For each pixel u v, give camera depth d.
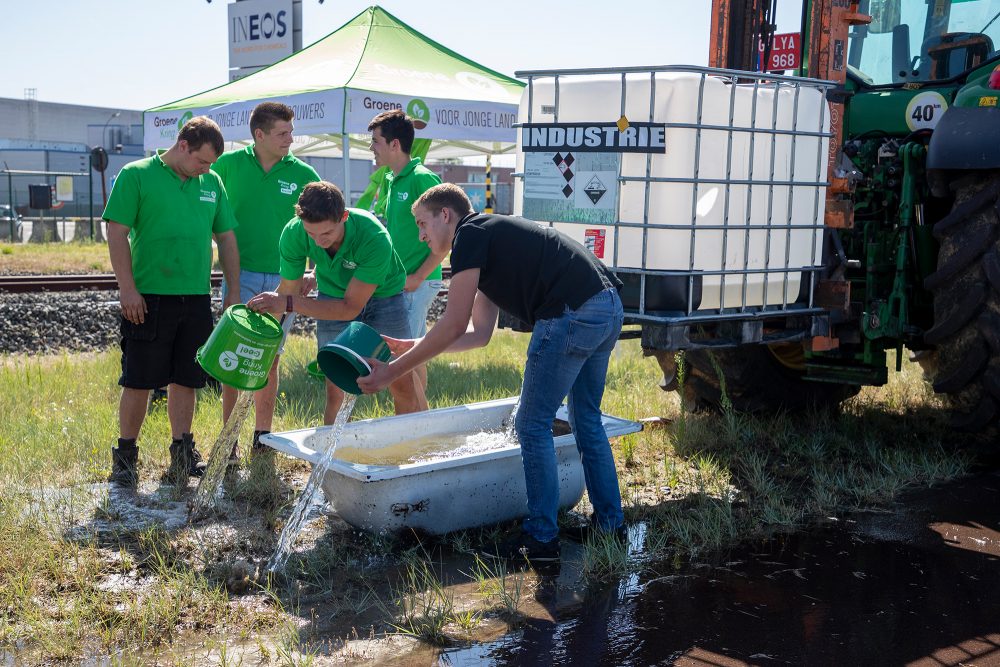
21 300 9.48
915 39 5.48
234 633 3.00
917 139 5.23
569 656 2.88
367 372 3.45
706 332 4.48
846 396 5.83
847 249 5.19
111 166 38.31
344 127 9.95
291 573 3.47
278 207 5.15
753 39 5.43
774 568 3.58
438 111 10.68
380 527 3.70
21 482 4.30
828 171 4.69
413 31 12.25
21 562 3.41
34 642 2.90
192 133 4.31
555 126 4.36
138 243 4.39
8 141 42.28
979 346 4.68
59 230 25.38
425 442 4.48
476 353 8.25
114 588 3.28
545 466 3.69
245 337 3.88
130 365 4.39
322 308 4.24
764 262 4.43
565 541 3.90
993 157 4.45
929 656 2.88
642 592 3.36
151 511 4.05
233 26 17.80
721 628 3.07
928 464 4.75
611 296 3.63
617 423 4.32
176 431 4.58
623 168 4.16
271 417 4.88
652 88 4.03
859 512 4.20
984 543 3.83
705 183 4.09
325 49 11.79
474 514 3.93
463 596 3.31
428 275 5.15
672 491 4.47
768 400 5.55
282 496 4.27
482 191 29.34
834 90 4.82
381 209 7.01
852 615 3.17
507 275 3.52
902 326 4.99
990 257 4.57
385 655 2.87
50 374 6.55
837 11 4.76
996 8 5.23
